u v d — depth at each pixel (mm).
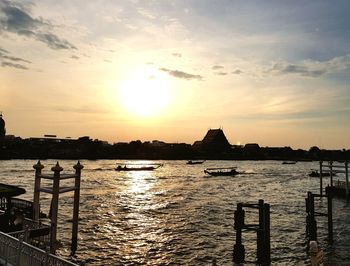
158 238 38438
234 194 83625
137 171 180875
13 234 19750
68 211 54188
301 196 79125
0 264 15859
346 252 31969
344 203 64062
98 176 138625
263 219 28953
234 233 40969
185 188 97438
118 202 66688
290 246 34562
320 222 47125
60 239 35688
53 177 26203
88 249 32938
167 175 153125
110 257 30922
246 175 154625
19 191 25219
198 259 30672
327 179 133750
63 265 12688
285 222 47500
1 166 190000
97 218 49312
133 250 33344
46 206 59469
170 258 30984
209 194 83125
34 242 23812
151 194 81562
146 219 49781
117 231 41406
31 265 14086
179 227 44438
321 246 34156
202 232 41531
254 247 34375
